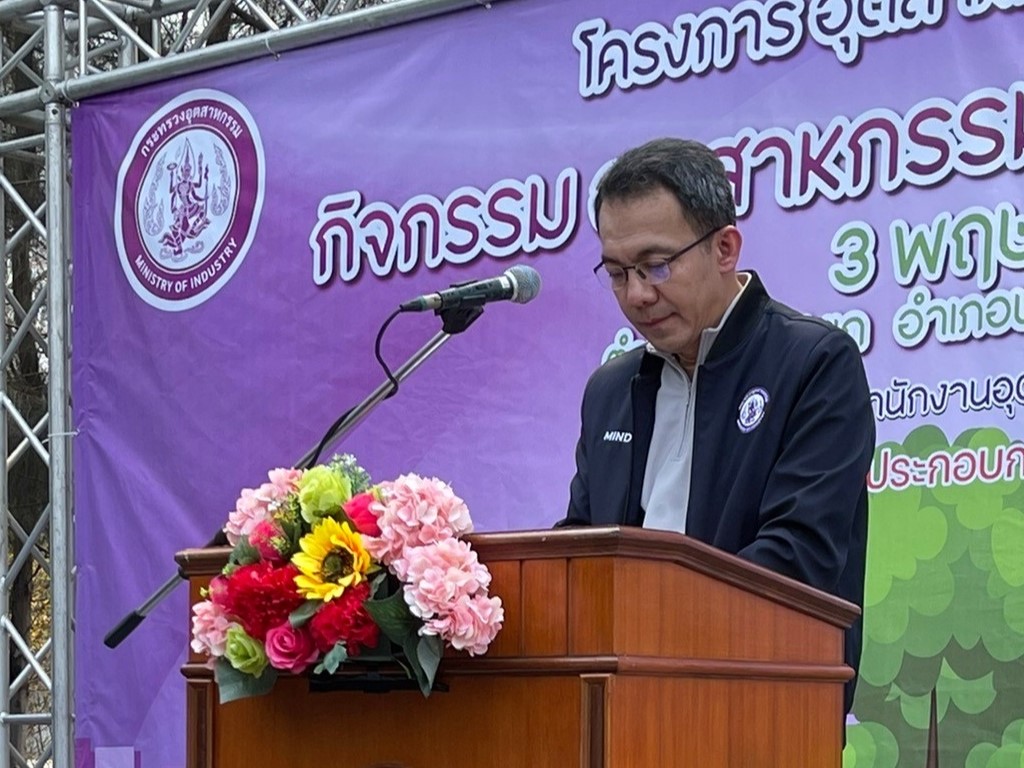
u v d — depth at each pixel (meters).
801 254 5.49
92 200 7.32
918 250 5.26
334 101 6.70
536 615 2.66
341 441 6.50
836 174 5.45
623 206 3.40
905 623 5.15
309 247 6.71
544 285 6.10
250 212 6.87
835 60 5.49
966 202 5.18
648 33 5.94
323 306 6.65
